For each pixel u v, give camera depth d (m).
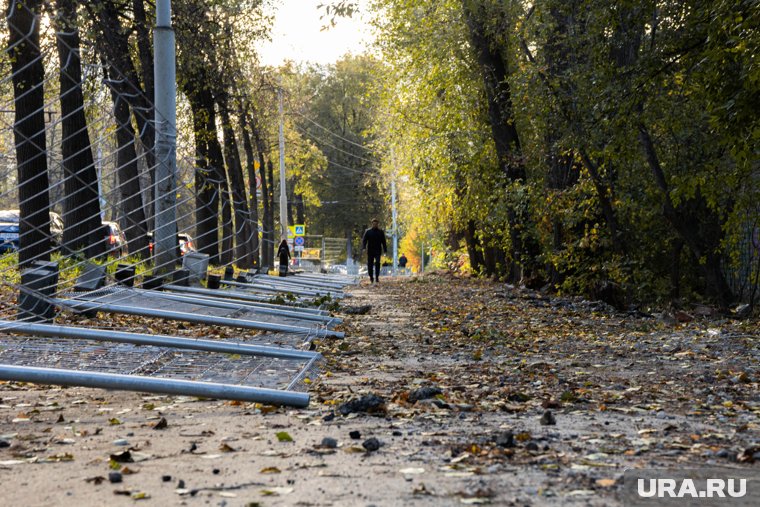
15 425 5.15
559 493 3.56
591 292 21.67
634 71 16.28
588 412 5.88
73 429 5.03
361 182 79.44
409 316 15.71
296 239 61.97
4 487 3.64
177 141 9.96
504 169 25.09
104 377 5.64
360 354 9.58
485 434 4.93
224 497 3.47
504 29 22.66
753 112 12.90
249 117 38.59
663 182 19.05
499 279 31.78
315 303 16.34
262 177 49.97
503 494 3.54
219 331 11.09
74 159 18.19
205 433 4.90
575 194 20.81
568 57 18.34
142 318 11.68
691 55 15.61
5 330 7.92
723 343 11.20
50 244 16.23
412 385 7.12
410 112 30.59
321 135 80.12
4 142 7.95
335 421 5.36
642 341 11.54
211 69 25.84
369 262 31.64
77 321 10.35
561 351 10.30
